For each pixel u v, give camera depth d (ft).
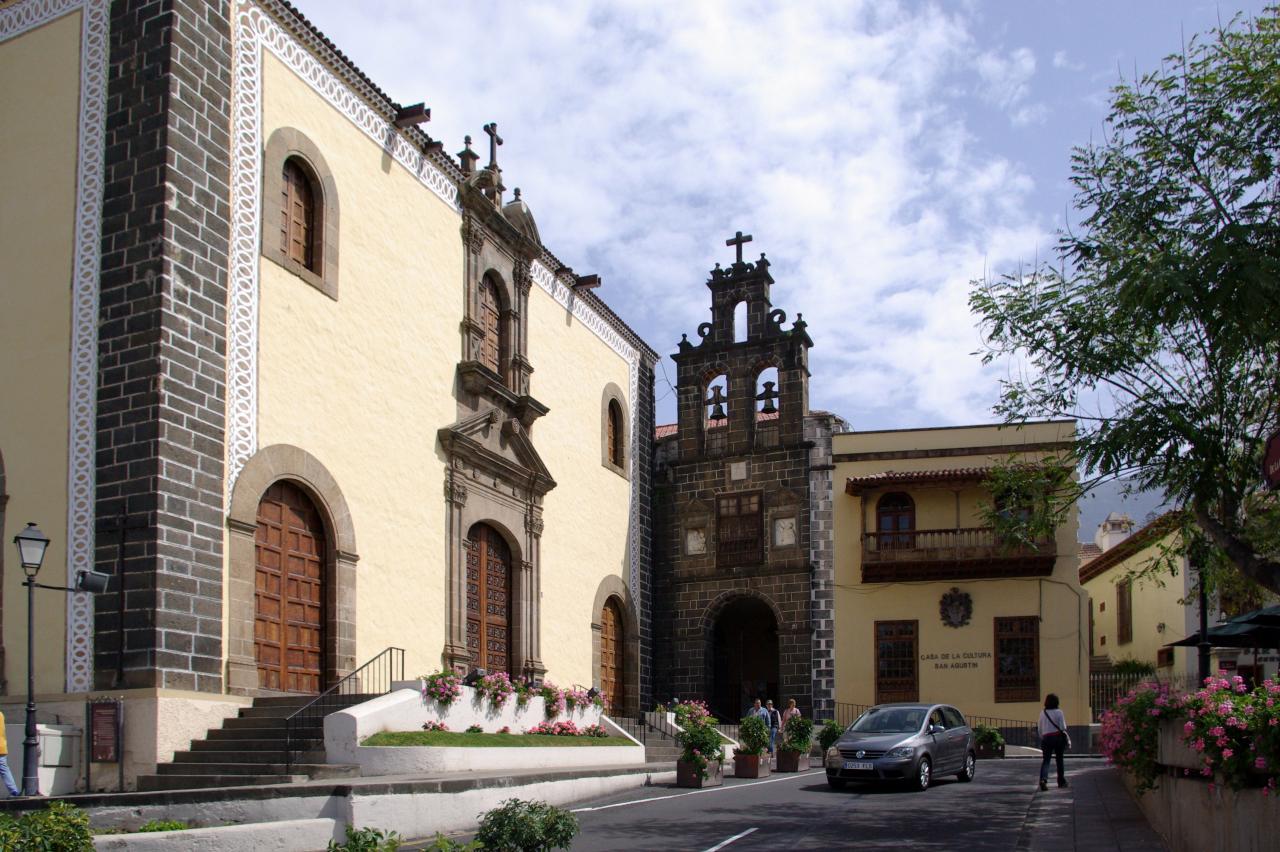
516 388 90.74
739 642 130.72
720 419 125.08
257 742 54.03
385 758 53.72
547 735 70.90
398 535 73.46
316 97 69.62
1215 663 116.57
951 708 76.07
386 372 73.92
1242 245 39.86
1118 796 60.85
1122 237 52.11
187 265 57.98
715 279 122.42
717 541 116.67
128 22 59.77
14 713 54.75
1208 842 35.76
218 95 61.41
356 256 71.92
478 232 86.48
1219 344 43.83
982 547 107.34
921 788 67.41
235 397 60.18
